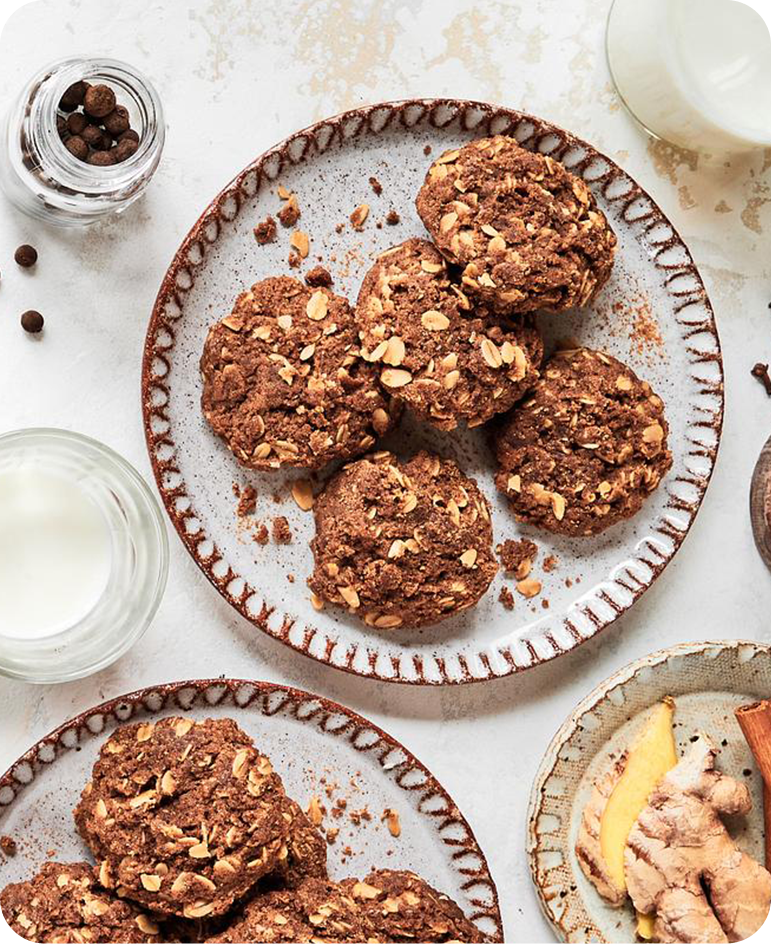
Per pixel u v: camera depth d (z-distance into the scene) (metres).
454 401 0.73
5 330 0.75
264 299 0.74
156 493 0.76
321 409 0.74
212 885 0.71
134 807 0.71
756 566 0.80
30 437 0.72
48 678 0.72
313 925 0.72
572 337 0.78
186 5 0.76
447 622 0.77
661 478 0.78
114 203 0.72
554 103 0.79
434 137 0.76
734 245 0.80
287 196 0.76
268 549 0.76
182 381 0.75
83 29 0.75
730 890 0.77
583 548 0.78
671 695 0.79
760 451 0.80
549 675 0.79
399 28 0.77
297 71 0.77
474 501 0.76
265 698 0.75
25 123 0.71
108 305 0.76
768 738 0.77
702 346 0.78
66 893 0.72
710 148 0.78
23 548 0.73
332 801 0.76
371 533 0.74
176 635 0.77
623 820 0.78
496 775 0.79
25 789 0.74
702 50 0.75
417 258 0.74
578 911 0.79
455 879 0.77
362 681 0.78
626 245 0.78
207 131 0.76
